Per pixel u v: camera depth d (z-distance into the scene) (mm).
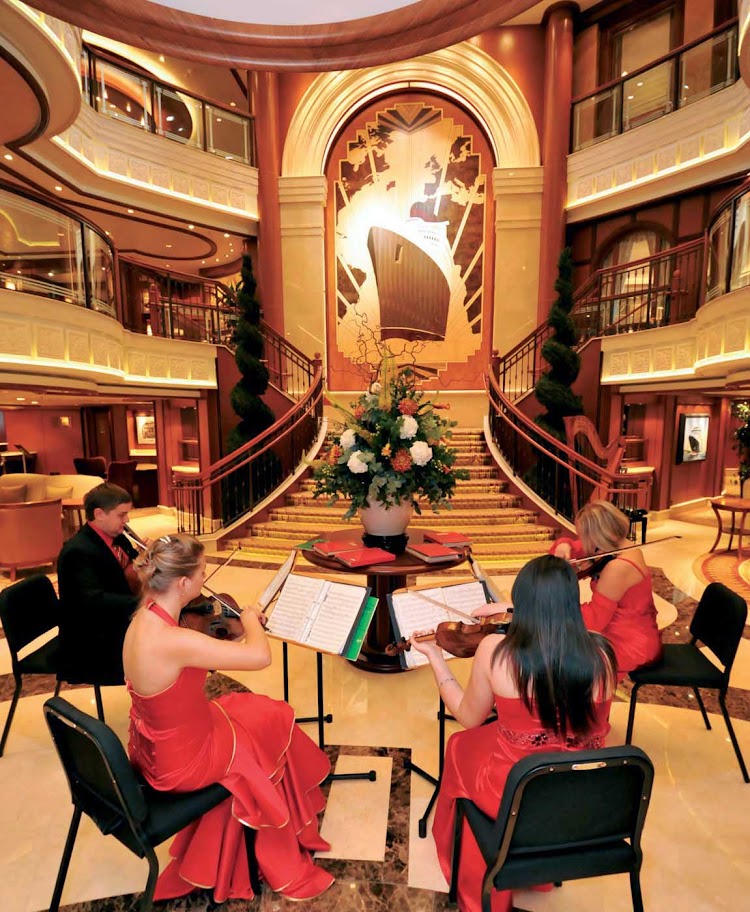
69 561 2652
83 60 8273
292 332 11219
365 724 2984
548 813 1419
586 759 1354
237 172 10445
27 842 2170
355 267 11273
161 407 10203
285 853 1937
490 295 11047
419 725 2980
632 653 2568
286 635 2287
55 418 12578
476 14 1891
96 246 6465
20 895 1925
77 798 1783
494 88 10547
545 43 10367
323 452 8688
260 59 2121
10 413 12203
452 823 1911
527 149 10578
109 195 9023
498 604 2318
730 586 5469
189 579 1763
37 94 4934
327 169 11211
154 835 1615
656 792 2430
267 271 10688
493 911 1752
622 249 10109
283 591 2455
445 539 3367
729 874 1997
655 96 9258
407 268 11156
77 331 5988
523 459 8594
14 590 2693
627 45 10180
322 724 2732
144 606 1758
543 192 10328
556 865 1479
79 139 8102
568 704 1520
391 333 11273
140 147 9203
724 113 8328
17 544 5621
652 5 9672
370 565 2984
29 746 2818
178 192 9727
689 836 2176
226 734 1876
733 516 6797
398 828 2238
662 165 9094
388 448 3117
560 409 8188
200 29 1942
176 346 8148
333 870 2029
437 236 11094
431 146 10984
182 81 12461
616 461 6906
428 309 11188
